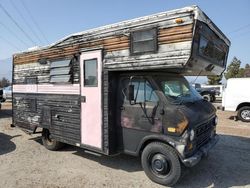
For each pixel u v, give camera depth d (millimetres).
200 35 4117
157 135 4465
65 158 6000
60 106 6133
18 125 7766
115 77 5109
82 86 5539
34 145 7148
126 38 4711
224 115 13555
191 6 3912
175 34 4074
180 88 5219
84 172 5113
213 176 4879
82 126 5602
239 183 4586
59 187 4418
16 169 5281
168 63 4164
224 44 5605
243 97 11391
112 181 4668
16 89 7805
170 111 4312
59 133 6199
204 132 4812
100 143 5227
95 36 5227
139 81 4785
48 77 6441
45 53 6512
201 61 4367
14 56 7848
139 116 4734
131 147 4930
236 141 7441
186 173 4793
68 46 5844
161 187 4418
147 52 4414
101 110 5160
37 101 6879
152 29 4332
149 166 4656
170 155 4324
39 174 5012
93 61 5305
